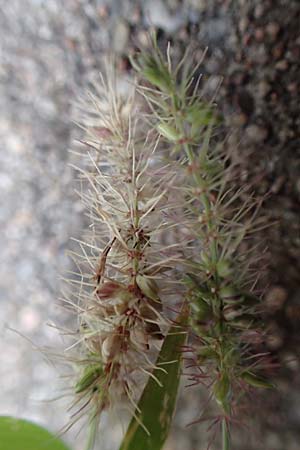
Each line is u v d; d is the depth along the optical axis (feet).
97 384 0.20
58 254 0.30
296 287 0.27
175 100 0.20
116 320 0.20
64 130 0.29
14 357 0.31
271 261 0.27
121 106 0.23
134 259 0.20
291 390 0.28
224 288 0.20
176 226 0.22
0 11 0.27
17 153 0.29
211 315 0.20
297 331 0.27
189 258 0.22
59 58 0.28
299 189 0.26
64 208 0.29
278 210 0.27
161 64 0.20
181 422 0.29
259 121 0.26
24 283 0.30
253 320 0.20
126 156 0.22
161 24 0.26
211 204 0.21
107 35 0.27
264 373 0.27
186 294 0.20
